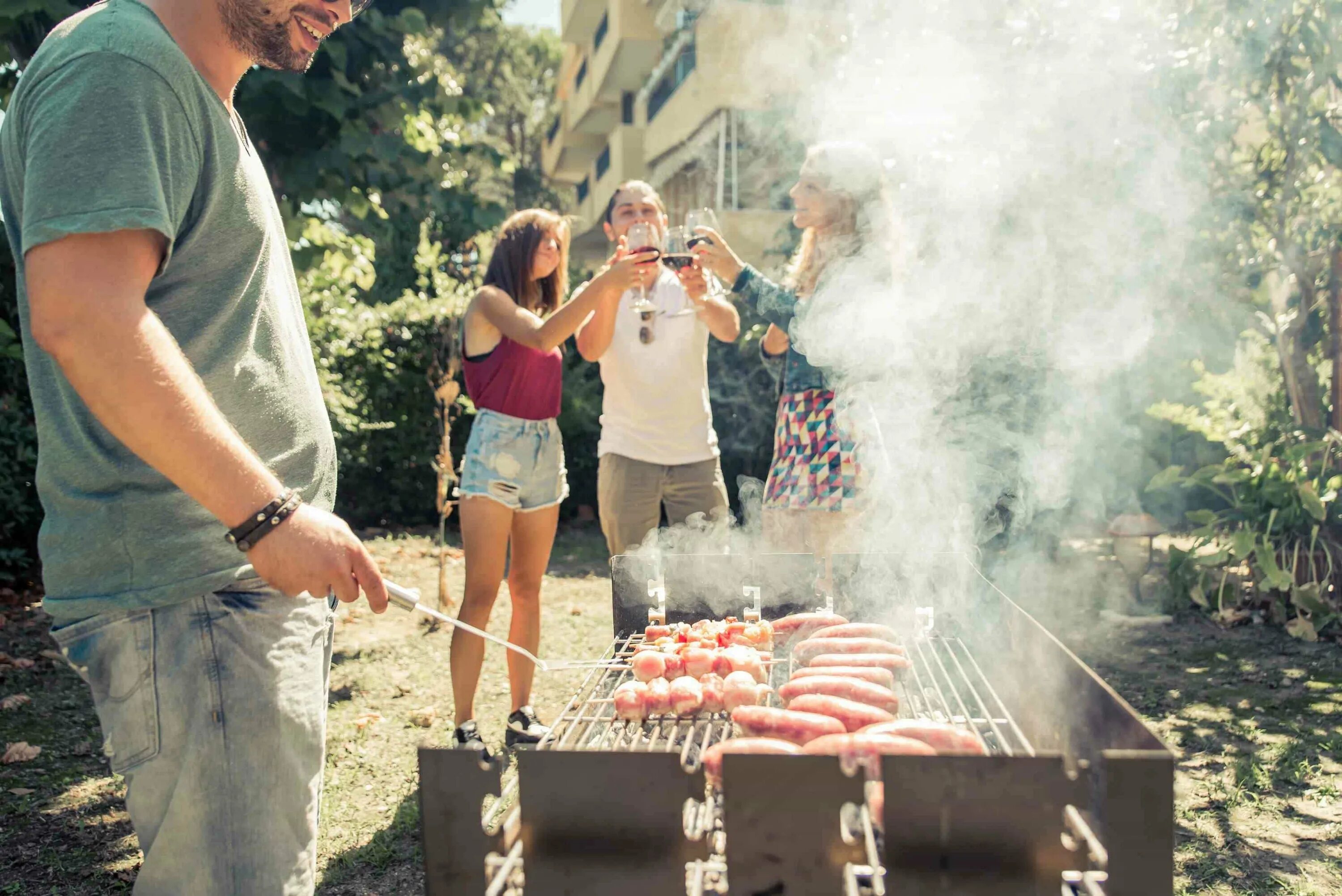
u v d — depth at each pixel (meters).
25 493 6.40
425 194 8.23
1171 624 4.93
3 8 4.99
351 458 8.59
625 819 1.31
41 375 1.36
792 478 3.18
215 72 1.46
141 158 1.22
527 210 3.46
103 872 2.69
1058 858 1.24
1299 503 4.86
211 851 1.39
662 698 1.93
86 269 1.17
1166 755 1.21
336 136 6.44
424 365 8.73
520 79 27.03
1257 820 2.74
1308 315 5.34
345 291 8.93
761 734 1.73
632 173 18.97
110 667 1.37
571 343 9.45
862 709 1.81
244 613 1.41
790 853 1.27
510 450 3.22
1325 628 4.66
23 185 1.27
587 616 5.42
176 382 1.21
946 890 1.25
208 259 1.38
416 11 6.88
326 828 2.89
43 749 3.63
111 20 1.28
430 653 4.67
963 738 1.63
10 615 5.69
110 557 1.35
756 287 3.30
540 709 3.81
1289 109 5.24
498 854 1.35
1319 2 4.88
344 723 3.73
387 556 7.30
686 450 3.69
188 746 1.37
